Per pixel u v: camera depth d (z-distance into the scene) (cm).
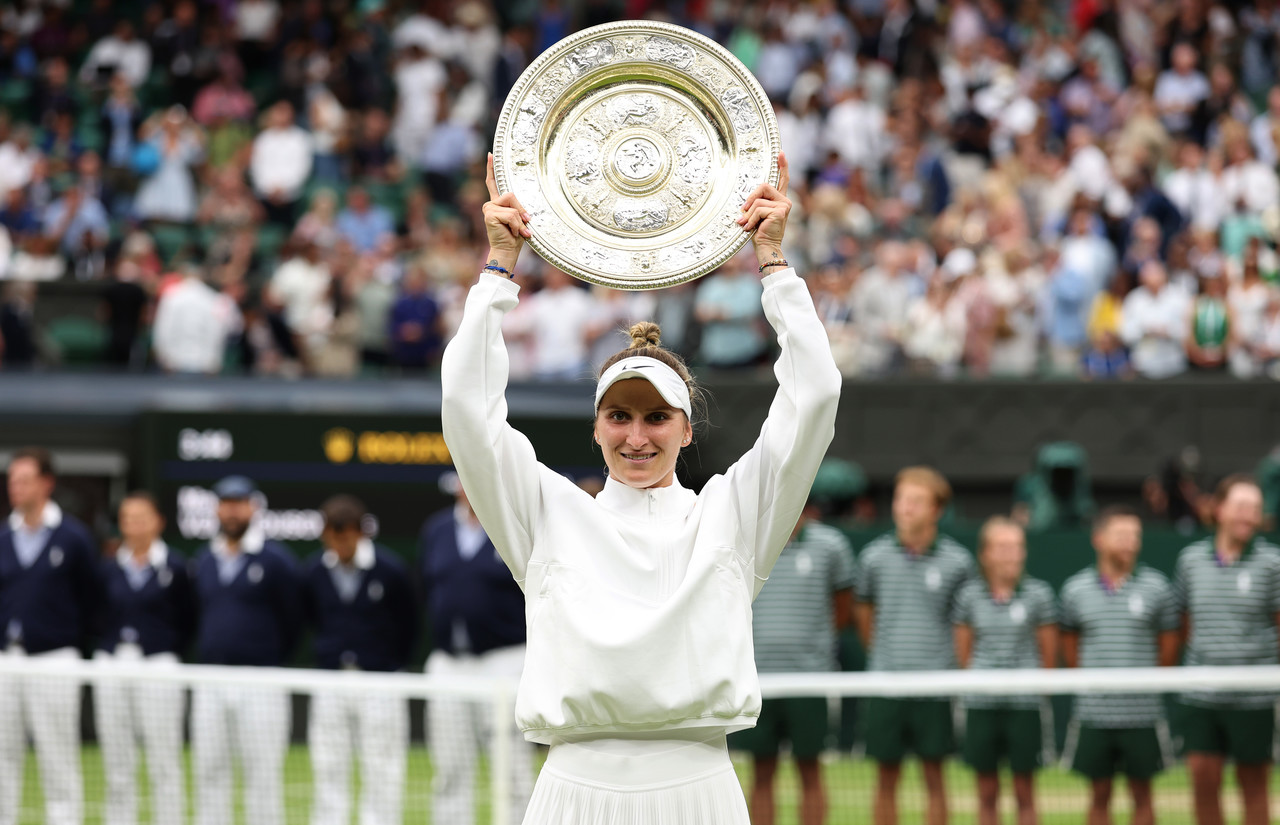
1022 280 5588
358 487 4641
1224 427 5078
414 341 5678
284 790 2653
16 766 2795
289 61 7919
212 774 2678
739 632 1347
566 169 1428
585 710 1311
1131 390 5122
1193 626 3125
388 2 8388
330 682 2600
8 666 2730
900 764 2912
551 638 1341
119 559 3638
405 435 4656
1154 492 4797
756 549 1396
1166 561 4238
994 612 3155
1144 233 5856
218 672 2648
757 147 1427
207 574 3509
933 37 7794
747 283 5356
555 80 1438
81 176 6925
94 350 5816
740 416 5100
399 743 2609
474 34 8188
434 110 7644
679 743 1338
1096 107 7288
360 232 6588
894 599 3198
